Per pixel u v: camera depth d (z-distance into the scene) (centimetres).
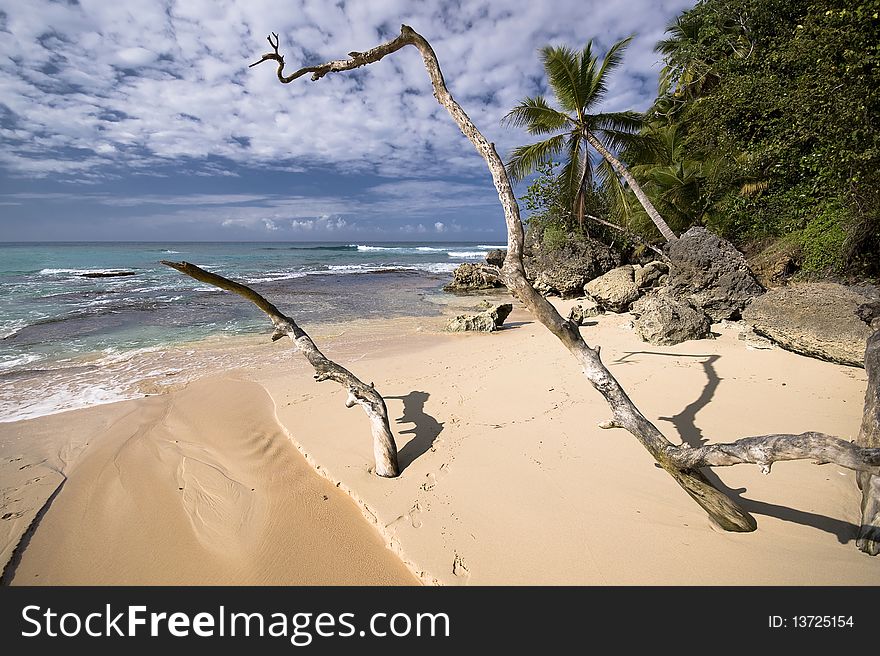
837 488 350
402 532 348
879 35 802
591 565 298
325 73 471
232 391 706
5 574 335
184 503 418
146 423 595
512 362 771
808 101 925
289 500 414
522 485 387
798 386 552
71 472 471
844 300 658
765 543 300
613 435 461
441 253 5791
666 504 349
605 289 1402
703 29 1758
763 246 1412
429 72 433
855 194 898
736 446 278
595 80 1579
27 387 734
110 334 1137
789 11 1401
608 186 1859
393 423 537
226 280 473
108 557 353
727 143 1522
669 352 747
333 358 895
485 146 414
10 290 1912
